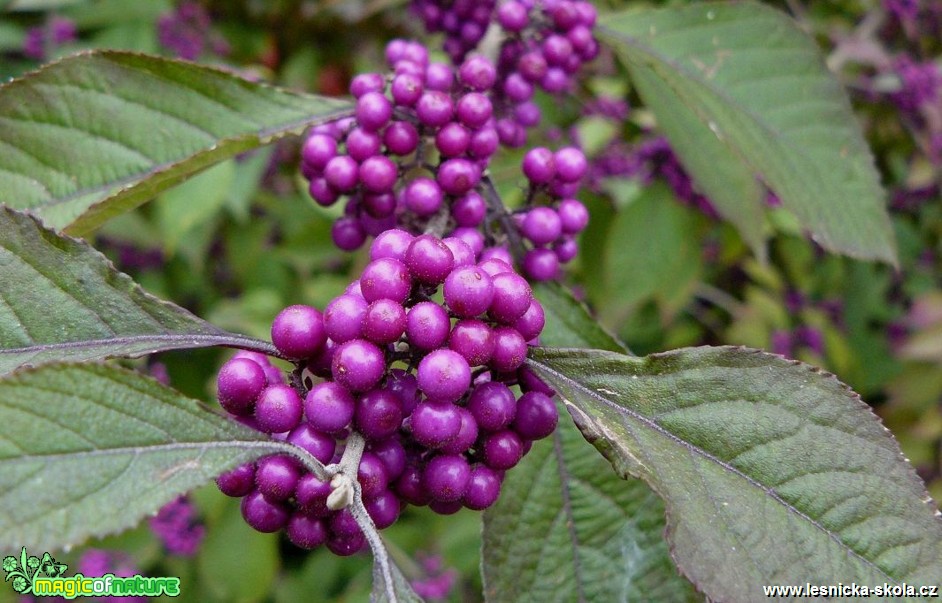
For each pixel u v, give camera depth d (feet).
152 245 1.03
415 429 0.37
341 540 0.39
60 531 0.34
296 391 0.38
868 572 0.38
